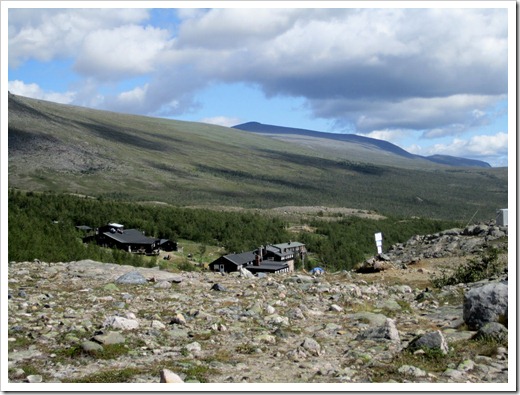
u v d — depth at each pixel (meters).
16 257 38.66
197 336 11.71
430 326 13.31
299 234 144.62
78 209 145.38
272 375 9.20
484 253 25.55
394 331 11.71
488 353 10.23
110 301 15.22
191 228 144.50
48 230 54.94
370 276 24.20
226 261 61.81
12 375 8.98
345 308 15.70
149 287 17.98
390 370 9.34
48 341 10.84
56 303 14.66
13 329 11.48
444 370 9.42
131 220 142.00
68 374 9.10
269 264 48.09
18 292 15.68
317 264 99.56
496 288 12.51
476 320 12.48
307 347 10.80
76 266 22.23
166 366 9.54
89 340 10.85
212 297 16.45
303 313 14.55
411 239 35.44
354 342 11.54
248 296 16.98
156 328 12.13
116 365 9.62
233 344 11.24
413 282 22.61
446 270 24.52
